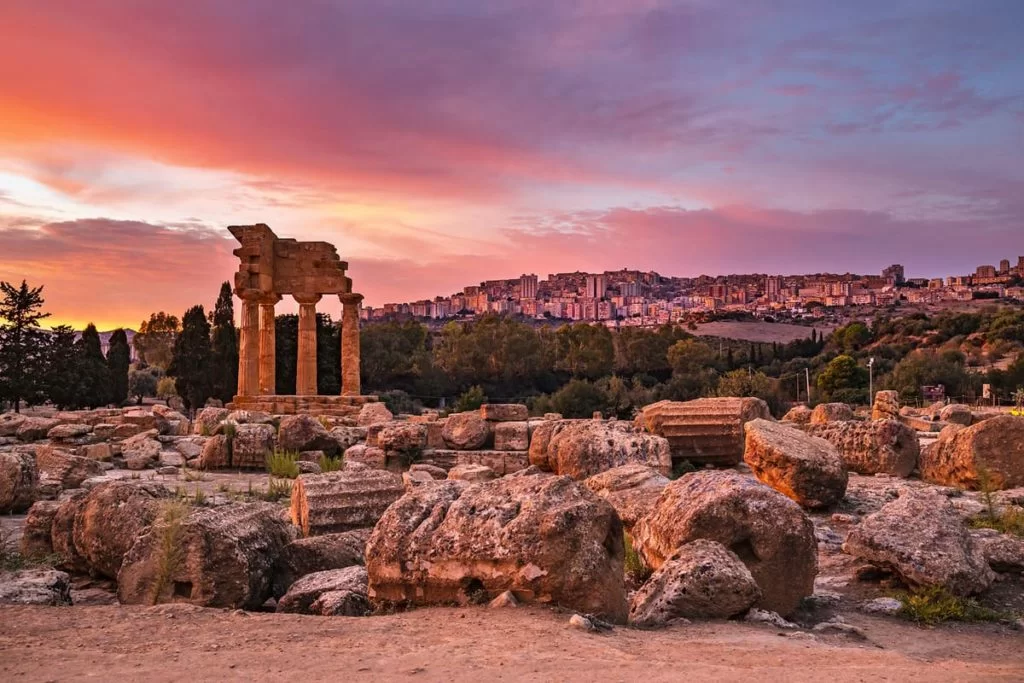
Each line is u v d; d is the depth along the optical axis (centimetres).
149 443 2656
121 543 1055
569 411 7731
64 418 3341
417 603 861
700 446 2203
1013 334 14412
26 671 589
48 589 902
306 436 2491
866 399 9319
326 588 911
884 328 17825
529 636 705
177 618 762
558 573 805
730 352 14338
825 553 1244
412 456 2414
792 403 9694
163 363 14300
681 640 744
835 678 606
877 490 1783
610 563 833
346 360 4275
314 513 1302
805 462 1580
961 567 993
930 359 10312
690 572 856
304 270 4294
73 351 7212
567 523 816
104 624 738
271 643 677
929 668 663
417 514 905
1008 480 1792
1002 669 683
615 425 2116
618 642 711
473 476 2027
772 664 653
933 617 923
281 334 6372
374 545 887
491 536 841
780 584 928
